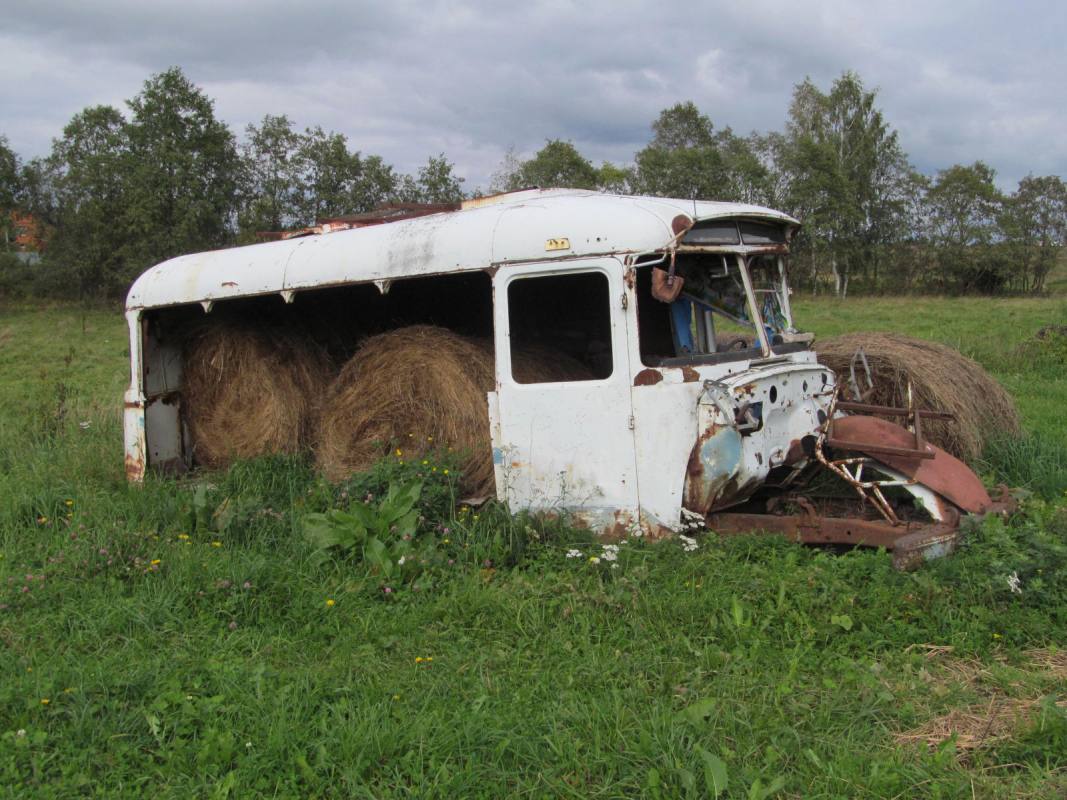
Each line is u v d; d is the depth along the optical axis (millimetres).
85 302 41219
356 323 7812
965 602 4266
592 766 3070
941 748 3078
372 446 6160
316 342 7461
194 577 4938
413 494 5359
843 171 49562
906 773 2943
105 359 20156
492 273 5414
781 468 5445
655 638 4125
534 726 3342
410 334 6102
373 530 5344
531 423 5371
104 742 3352
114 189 39312
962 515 4891
